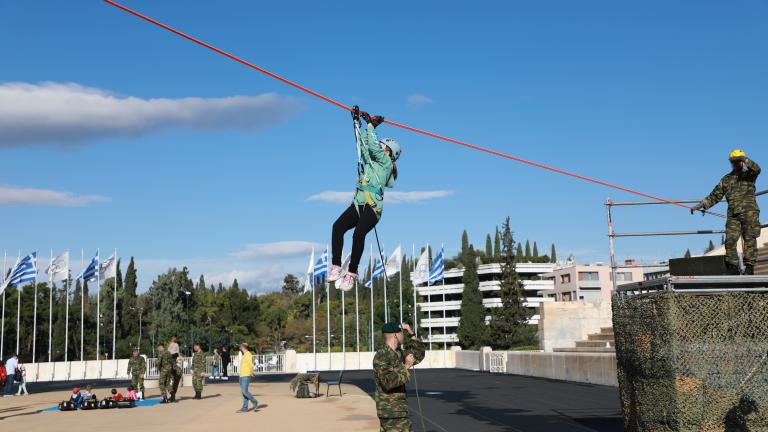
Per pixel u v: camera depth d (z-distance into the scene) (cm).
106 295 9406
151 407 2614
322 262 5853
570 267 11225
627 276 10281
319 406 2417
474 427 1662
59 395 3662
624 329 1362
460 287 12406
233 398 2966
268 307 12300
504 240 9175
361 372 5172
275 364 5819
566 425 1655
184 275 10156
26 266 5400
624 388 1374
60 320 8400
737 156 1270
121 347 9081
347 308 11494
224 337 9600
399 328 1061
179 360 3819
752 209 1272
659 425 1212
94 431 1861
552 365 3484
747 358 1163
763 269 1920
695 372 1155
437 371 4825
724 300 1174
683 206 1538
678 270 1305
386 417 1041
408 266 13462
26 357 8119
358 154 1014
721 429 1148
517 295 8956
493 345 8888
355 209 997
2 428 2020
